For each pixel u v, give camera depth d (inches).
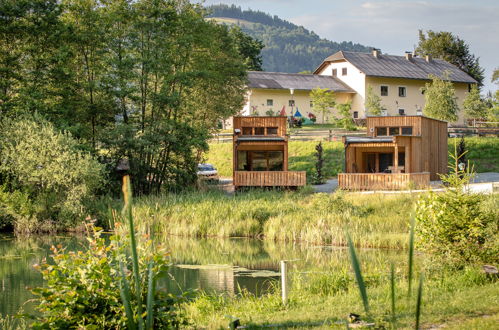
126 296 178.9
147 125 1556.3
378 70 2662.4
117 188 1444.4
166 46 1544.0
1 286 693.3
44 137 1202.6
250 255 879.1
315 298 491.2
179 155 1588.3
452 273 523.8
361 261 737.0
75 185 1195.9
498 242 554.9
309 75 2738.7
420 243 557.3
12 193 1204.5
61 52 1352.1
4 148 1214.3
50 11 1396.4
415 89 2778.1
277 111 2561.5
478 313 367.6
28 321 522.0
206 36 1642.5
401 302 410.3
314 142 2103.8
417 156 1496.1
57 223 1182.9
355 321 359.6
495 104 2618.1
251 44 3412.9
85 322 335.0
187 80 1541.6
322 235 989.8
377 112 2477.9
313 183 1652.3
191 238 1075.3
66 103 1433.3
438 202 550.6
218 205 1198.3
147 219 1139.9
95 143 1496.1
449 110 2207.2
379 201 1149.7
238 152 1546.5
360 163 1545.3
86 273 338.0
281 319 393.7
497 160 1939.0
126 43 1498.5
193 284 653.9
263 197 1305.4
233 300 542.6
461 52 3762.3
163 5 1573.6
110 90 1455.5
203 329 395.9
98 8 1520.7
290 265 765.3
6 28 1326.3
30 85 1392.7
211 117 1820.9
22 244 1032.2
